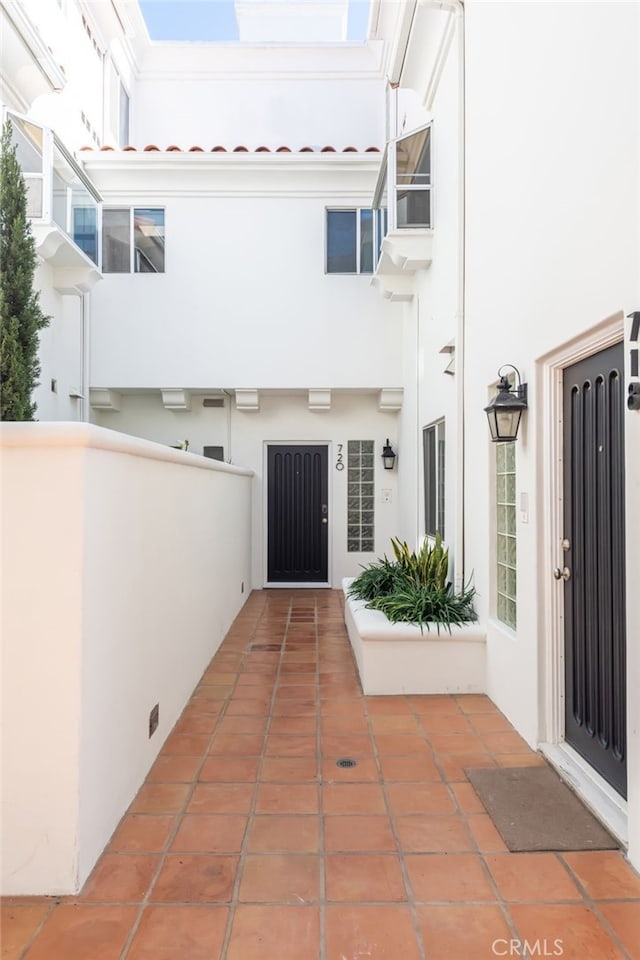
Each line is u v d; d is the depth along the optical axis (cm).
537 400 345
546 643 340
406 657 444
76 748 228
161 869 240
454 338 521
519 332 367
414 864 243
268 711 410
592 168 273
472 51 468
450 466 545
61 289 664
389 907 218
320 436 875
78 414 758
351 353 811
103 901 222
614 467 279
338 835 263
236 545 702
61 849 227
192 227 802
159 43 970
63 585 230
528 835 261
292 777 316
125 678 285
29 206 557
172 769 326
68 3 741
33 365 430
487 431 438
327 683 470
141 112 986
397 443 870
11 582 229
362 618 480
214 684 467
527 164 351
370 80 974
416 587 508
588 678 310
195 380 802
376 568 624
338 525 879
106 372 794
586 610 311
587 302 280
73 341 734
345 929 207
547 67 321
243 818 277
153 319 798
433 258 612
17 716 228
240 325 805
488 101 427
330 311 810
